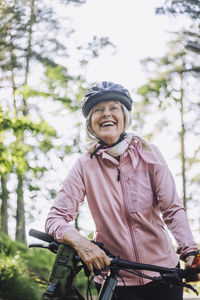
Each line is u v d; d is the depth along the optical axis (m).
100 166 2.19
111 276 1.88
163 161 2.21
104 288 1.85
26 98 9.27
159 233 2.13
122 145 2.15
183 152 13.34
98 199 2.15
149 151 2.19
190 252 1.97
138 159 2.18
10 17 10.43
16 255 7.41
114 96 2.20
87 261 1.82
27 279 6.70
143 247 2.10
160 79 11.83
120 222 2.11
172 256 2.18
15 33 10.46
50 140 8.23
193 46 11.84
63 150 9.02
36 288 6.75
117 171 2.16
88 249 1.83
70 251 1.85
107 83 2.24
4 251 7.44
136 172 2.17
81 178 2.19
